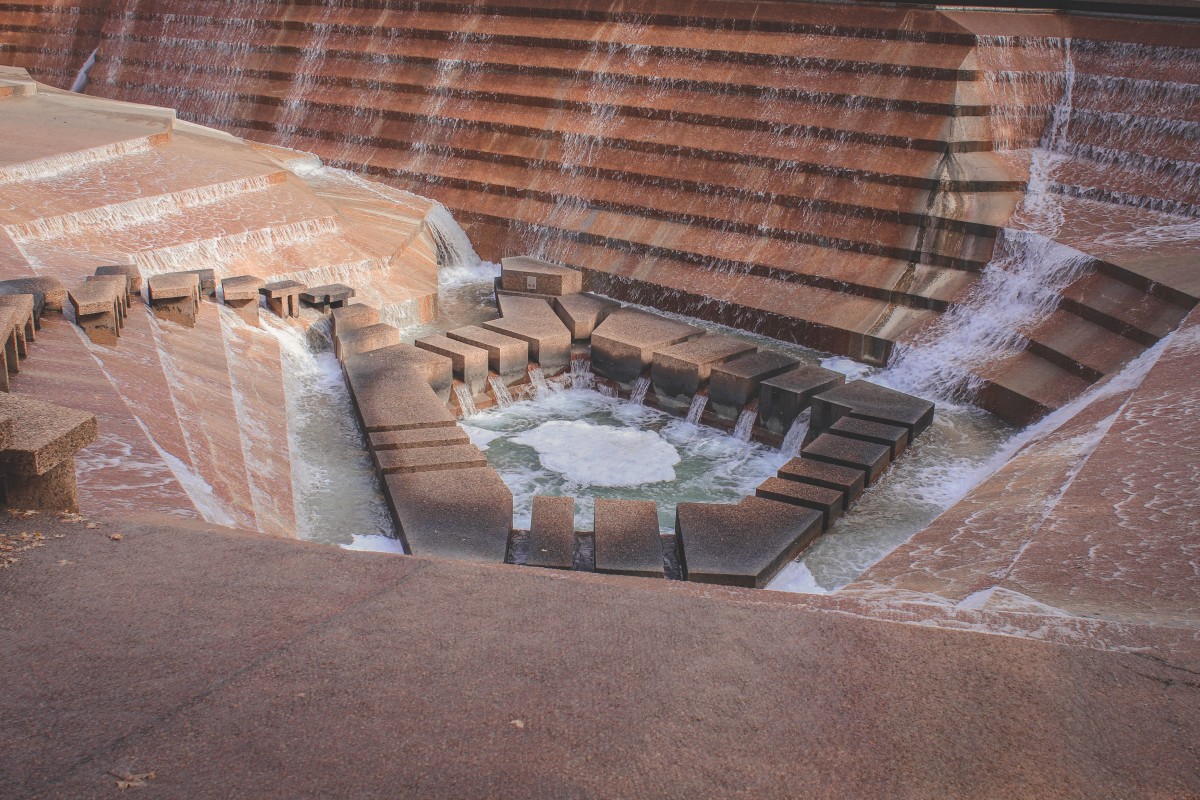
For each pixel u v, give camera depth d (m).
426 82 24.09
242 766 3.43
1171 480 9.05
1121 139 18.64
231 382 12.66
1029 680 4.15
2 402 5.48
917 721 3.84
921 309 16.94
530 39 23.09
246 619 4.36
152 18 29.25
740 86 20.36
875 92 18.94
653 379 15.63
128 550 4.97
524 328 16.55
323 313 16.61
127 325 12.45
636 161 20.97
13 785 3.29
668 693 3.94
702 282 19.11
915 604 5.43
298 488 11.50
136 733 3.57
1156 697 4.07
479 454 11.81
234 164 19.98
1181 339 12.78
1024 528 9.04
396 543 10.56
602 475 13.36
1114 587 7.20
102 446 8.38
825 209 18.72
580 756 3.55
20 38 31.80
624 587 4.82
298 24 26.36
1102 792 3.50
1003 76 18.98
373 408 13.02
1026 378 14.52
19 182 16.81
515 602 4.61
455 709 3.78
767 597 5.46
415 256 19.73
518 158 22.36
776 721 3.80
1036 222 17.02
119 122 20.94
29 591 4.52
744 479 13.41
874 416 13.45
